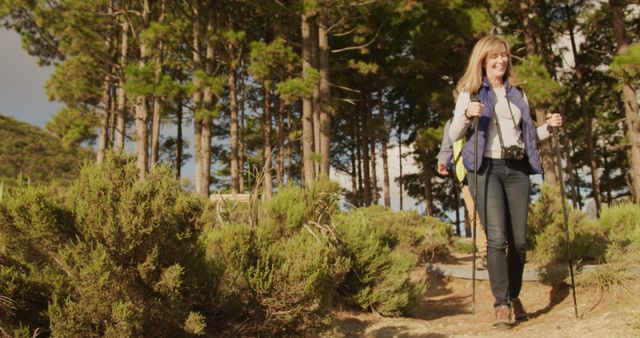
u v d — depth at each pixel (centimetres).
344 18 1761
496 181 381
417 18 2311
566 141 2731
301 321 322
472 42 2194
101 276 233
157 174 269
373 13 1988
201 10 2138
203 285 309
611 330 315
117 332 236
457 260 895
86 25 2120
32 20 2245
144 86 1692
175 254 274
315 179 523
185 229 268
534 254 598
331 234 446
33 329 239
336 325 393
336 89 2541
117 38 2605
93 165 271
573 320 370
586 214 652
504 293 378
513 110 381
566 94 1972
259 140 3091
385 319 457
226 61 2188
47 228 239
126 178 263
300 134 2162
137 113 1894
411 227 870
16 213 235
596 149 3281
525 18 2075
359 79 2486
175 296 259
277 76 1892
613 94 2880
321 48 1817
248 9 2333
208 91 1928
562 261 562
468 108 357
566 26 2644
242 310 320
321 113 1786
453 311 516
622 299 401
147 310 253
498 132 378
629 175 3180
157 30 1780
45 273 246
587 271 456
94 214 247
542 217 634
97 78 2478
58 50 2478
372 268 474
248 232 353
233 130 2270
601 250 538
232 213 473
